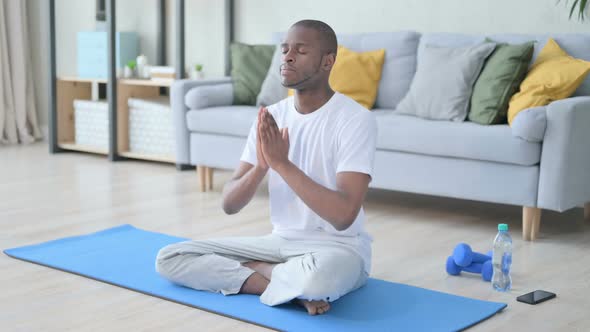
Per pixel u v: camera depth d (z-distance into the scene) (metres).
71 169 4.84
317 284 2.21
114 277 2.60
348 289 2.30
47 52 5.40
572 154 3.16
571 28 3.99
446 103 3.65
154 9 5.48
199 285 2.45
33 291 2.48
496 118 3.50
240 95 4.43
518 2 4.14
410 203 4.01
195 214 3.65
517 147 3.21
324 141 2.25
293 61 2.20
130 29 5.63
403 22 4.52
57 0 6.00
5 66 5.89
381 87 4.18
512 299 2.47
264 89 4.32
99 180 4.48
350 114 2.24
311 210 2.34
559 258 2.98
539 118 3.13
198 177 4.57
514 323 2.24
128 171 4.80
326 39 2.22
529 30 4.12
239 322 2.21
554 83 3.37
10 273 2.68
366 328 2.14
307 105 2.28
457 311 2.31
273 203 2.42
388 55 4.18
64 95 5.55
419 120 3.61
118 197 4.02
